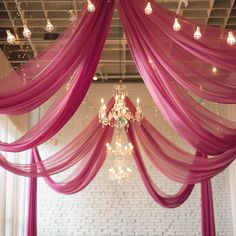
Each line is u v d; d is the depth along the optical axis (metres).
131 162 8.59
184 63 3.57
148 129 6.07
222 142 4.10
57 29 6.76
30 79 3.51
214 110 8.33
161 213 8.41
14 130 7.62
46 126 4.15
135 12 3.36
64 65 3.45
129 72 8.71
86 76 3.64
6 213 7.32
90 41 3.42
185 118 3.97
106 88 8.91
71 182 6.43
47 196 8.42
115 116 5.25
